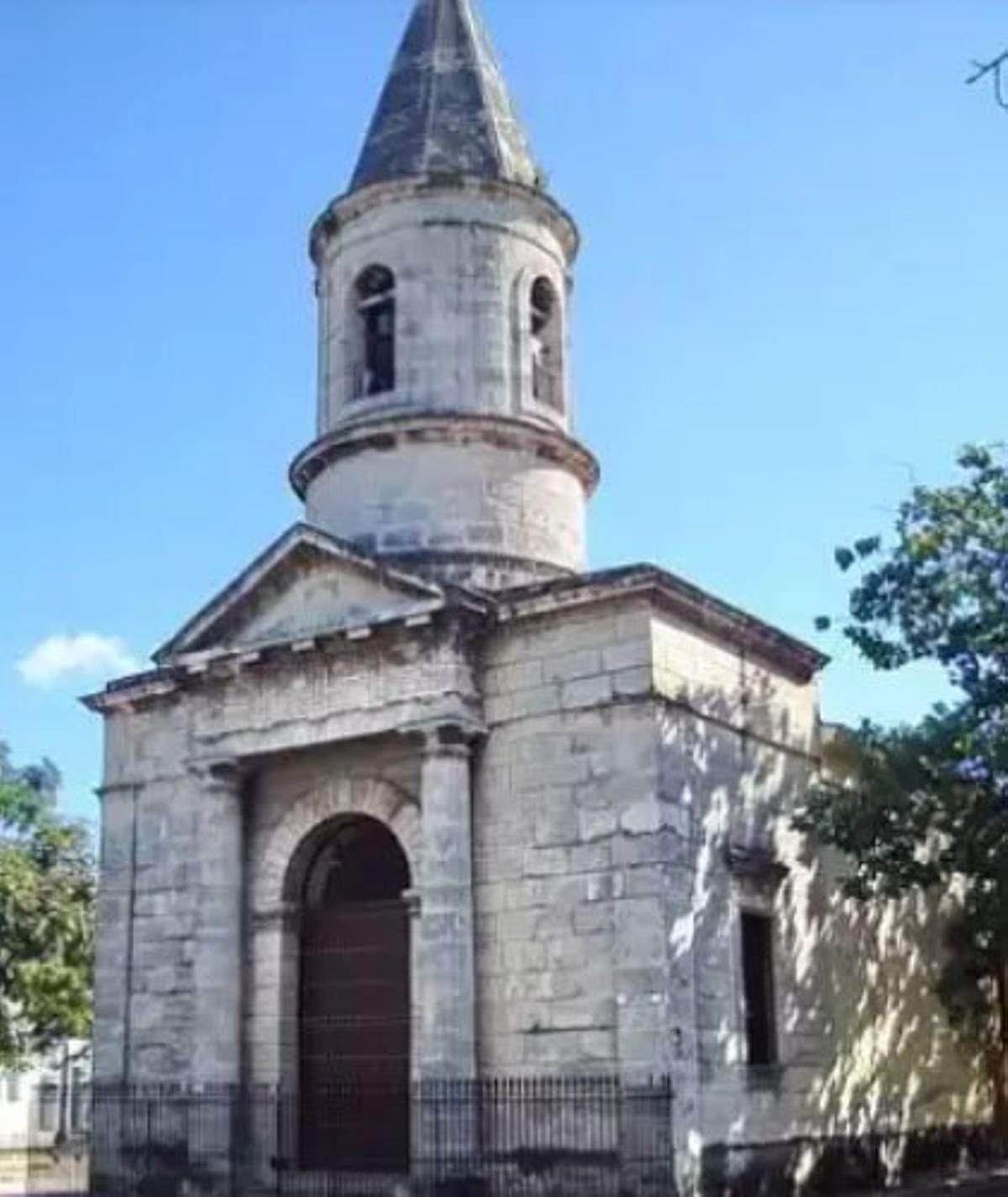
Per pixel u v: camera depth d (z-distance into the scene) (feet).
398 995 98.12
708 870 91.45
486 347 111.14
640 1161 83.46
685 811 90.22
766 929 97.86
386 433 108.27
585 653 92.43
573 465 112.88
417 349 110.73
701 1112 86.28
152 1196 99.86
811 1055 99.35
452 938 90.58
